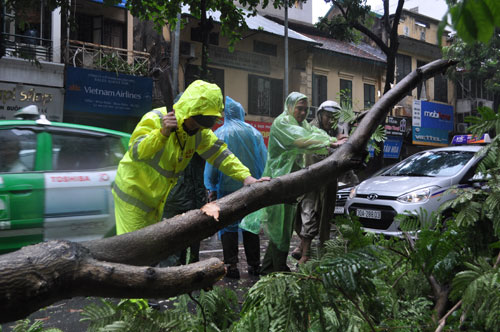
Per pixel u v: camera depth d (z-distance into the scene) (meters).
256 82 18.34
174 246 1.24
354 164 1.59
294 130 3.79
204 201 4.29
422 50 24.80
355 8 13.37
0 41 8.95
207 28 11.77
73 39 14.41
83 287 0.87
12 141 4.06
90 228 4.25
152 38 16.47
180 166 2.43
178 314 1.45
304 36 20.30
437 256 1.93
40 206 3.99
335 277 1.39
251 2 10.27
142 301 1.45
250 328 1.43
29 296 0.80
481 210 1.98
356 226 1.74
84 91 13.36
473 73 21.89
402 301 2.08
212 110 2.13
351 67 21.69
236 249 4.52
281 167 3.94
